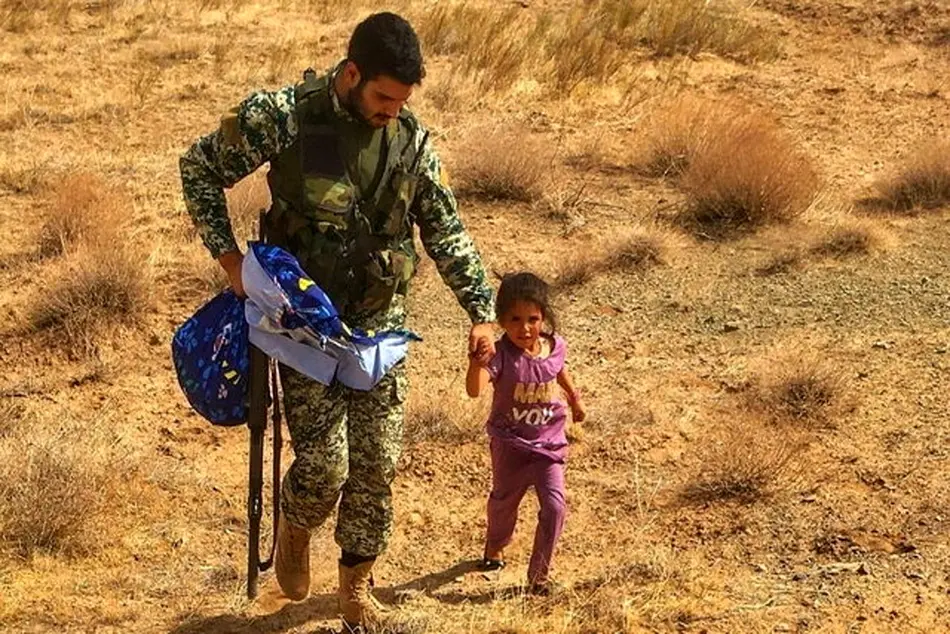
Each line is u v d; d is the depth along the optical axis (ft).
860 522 16.90
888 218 30.35
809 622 14.61
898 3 56.39
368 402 13.35
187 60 47.19
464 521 17.58
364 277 12.80
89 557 16.37
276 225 12.80
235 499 18.06
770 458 18.31
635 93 42.78
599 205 31.50
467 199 31.71
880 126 39.42
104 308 23.91
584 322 24.84
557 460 15.28
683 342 23.76
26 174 32.96
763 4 57.36
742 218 29.86
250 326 12.88
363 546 13.79
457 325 24.66
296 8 55.67
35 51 47.98
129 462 18.65
